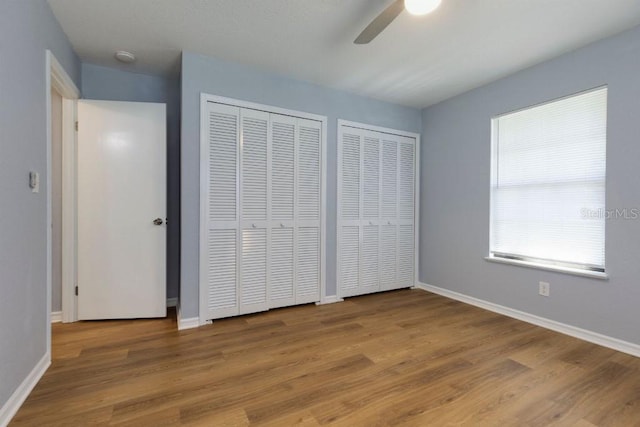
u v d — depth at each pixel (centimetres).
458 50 245
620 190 216
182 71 249
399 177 373
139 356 202
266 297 289
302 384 172
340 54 254
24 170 158
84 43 238
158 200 270
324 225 319
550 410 152
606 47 223
